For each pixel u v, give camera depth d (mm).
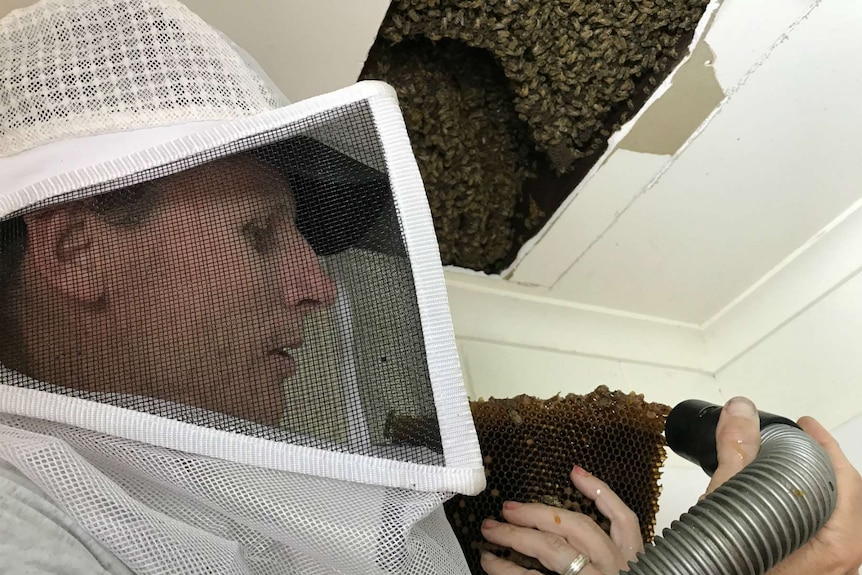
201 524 541
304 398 580
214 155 581
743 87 1050
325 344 597
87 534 460
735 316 1457
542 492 865
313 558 562
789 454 573
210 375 560
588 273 1358
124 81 578
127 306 554
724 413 687
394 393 594
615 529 802
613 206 1231
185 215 580
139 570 468
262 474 549
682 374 1455
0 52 595
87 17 601
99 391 537
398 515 572
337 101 597
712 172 1174
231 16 867
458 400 587
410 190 601
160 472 529
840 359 1265
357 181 612
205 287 571
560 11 996
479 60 1127
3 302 551
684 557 535
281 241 602
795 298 1354
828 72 1020
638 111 1103
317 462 554
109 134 570
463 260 1314
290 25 899
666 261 1350
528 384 1287
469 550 839
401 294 599
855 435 1217
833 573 583
